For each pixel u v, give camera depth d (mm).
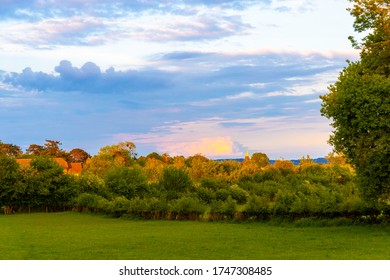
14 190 46781
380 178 24547
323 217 31734
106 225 34812
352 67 27203
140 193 49281
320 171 62781
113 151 82562
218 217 36094
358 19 28562
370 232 26656
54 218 41312
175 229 30953
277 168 65438
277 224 32562
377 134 23922
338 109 24812
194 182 51781
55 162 50156
